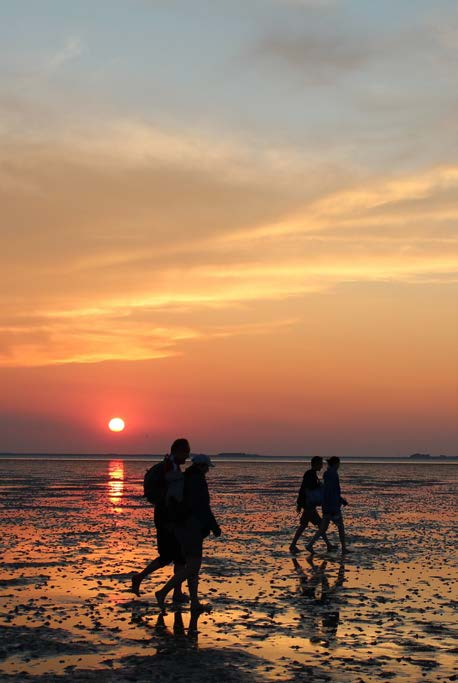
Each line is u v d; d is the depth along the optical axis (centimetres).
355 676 811
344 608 1170
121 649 920
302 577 1470
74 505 3403
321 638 982
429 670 838
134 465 15038
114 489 4972
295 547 1858
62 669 830
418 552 1858
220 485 5709
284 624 1059
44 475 7769
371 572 1541
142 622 1066
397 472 11038
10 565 1587
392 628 1040
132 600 1221
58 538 2084
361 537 2191
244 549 1903
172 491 1136
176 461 1173
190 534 1122
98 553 1783
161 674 813
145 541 2025
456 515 2983
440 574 1521
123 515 2869
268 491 4788
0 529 2311
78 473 8700
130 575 1471
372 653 909
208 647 933
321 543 2044
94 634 992
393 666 852
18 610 1139
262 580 1432
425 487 5709
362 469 13362
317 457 1875
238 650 918
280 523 2600
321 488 1855
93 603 1196
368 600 1238
